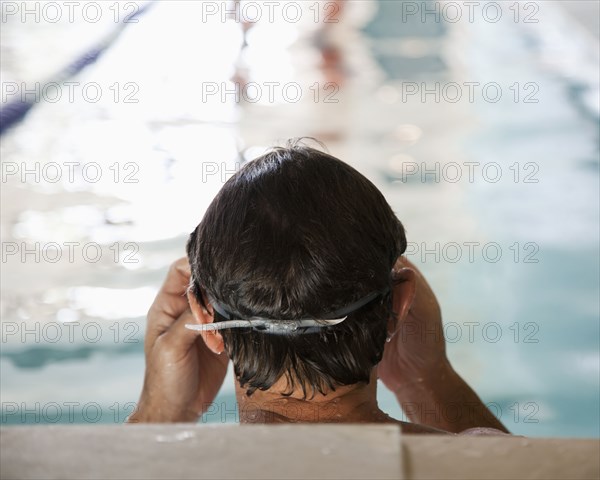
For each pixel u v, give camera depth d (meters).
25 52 12.91
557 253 7.67
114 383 5.91
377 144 9.91
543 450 1.52
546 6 15.84
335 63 12.88
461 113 10.88
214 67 12.42
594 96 11.40
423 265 7.55
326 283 1.84
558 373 6.25
